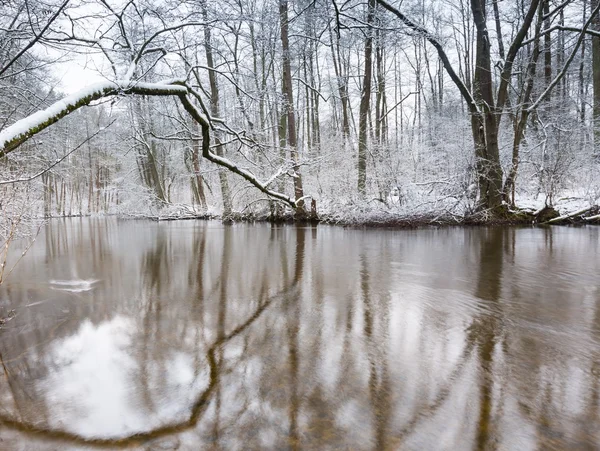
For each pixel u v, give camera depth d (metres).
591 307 4.21
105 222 24.61
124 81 5.28
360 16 9.99
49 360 3.07
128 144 22.27
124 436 2.10
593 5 15.53
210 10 6.49
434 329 3.62
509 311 4.12
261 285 5.49
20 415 2.31
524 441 1.97
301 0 9.78
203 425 2.17
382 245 9.34
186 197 35.38
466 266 6.54
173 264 7.34
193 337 3.50
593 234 10.41
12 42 5.18
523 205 14.23
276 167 14.66
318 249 8.90
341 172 17.00
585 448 1.92
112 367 2.92
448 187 13.95
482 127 13.45
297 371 2.78
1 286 5.66
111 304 4.62
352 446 1.95
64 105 4.42
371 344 3.27
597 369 2.76
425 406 2.30
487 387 2.52
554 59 22.05
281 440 2.01
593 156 15.78
